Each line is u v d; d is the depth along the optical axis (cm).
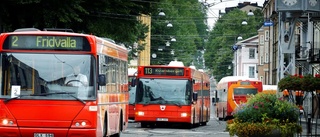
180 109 3850
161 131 3616
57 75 2080
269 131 2055
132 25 4741
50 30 2280
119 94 2653
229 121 2125
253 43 13388
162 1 4775
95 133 2078
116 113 2575
